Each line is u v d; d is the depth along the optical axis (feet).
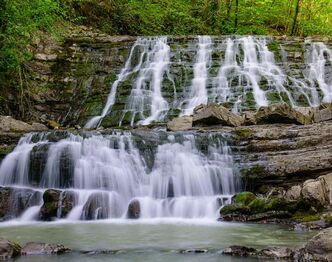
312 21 90.02
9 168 37.01
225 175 36.47
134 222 30.96
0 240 21.39
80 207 32.76
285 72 60.13
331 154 35.55
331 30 87.56
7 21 47.73
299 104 55.47
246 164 36.88
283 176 35.70
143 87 57.62
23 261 19.83
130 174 36.01
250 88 57.06
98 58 60.49
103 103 55.72
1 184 36.78
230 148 37.96
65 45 61.26
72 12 67.62
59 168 36.19
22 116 53.21
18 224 30.55
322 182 32.45
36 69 57.47
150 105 55.67
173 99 56.54
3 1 46.73
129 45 61.87
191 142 37.83
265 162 36.58
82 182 35.78
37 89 56.03
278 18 89.92
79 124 53.72
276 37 64.03
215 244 23.53
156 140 37.55
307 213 30.76
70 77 58.39
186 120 44.93
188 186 36.04
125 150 36.99
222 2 85.92
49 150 36.73
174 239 24.86
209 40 62.85
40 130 43.34
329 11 90.99
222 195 35.70
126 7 75.87
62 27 64.59
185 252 21.75
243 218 31.27
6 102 52.80
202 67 60.29
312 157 35.83
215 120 42.98
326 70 60.54
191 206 33.42
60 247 22.03
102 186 35.58
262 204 31.58
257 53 61.98
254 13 86.48
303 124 42.16
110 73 59.31
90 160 36.37
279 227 28.81
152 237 25.45
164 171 36.32
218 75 59.06
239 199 32.94
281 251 20.83
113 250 22.16
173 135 37.99
